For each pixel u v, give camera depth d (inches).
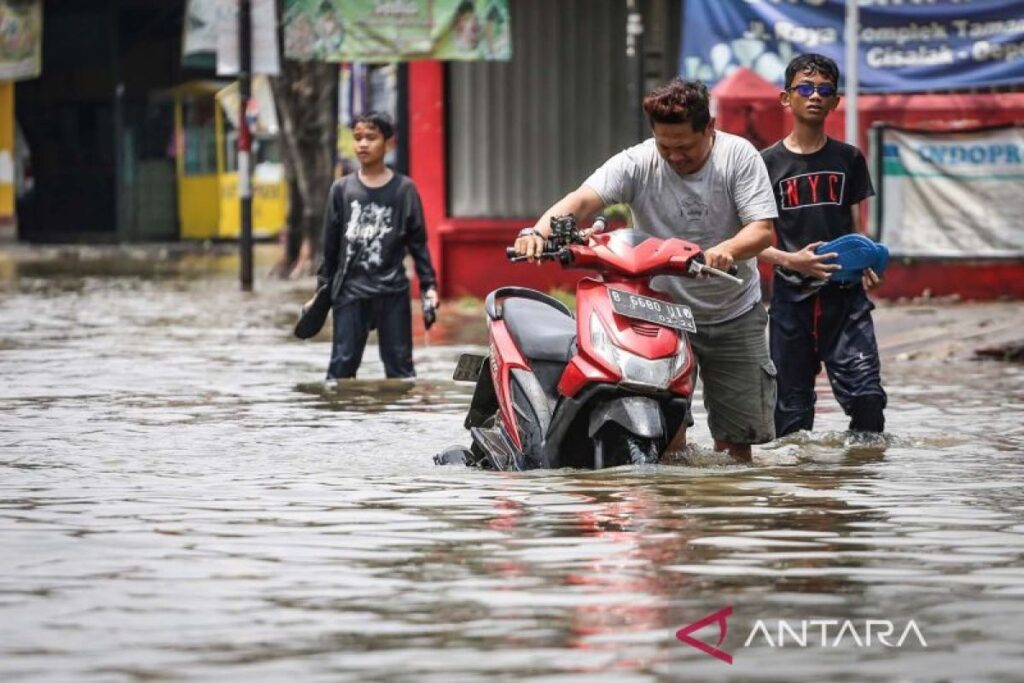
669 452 666.2
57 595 426.6
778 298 737.6
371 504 558.9
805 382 739.4
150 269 2422.5
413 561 463.8
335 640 380.5
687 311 610.2
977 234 1565.0
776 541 488.1
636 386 593.9
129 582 441.1
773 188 727.1
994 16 1509.6
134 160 3388.3
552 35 1696.6
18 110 3405.5
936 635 382.3
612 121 1700.3
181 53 3373.5
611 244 609.6
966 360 1128.8
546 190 1708.9
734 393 679.1
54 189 3440.0
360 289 974.4
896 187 1572.3
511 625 392.2
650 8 1684.3
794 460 668.1
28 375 1034.7
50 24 3348.9
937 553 471.5
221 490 593.6
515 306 665.6
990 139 1557.6
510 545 484.7
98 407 869.2
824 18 1526.8
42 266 2495.1
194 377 1018.7
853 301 726.5
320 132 2257.6
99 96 3363.7
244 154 1914.4
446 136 1701.5
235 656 367.9
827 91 716.7
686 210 643.5
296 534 505.7
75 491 593.9
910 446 709.9
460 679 349.1
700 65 1542.8
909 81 1525.6
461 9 1659.7
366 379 993.5
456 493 578.2
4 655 370.0
